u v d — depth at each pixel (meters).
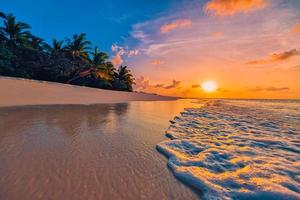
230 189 2.25
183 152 3.62
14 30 26.41
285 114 12.22
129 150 3.73
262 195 2.09
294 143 4.43
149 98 37.50
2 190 2.11
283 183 2.33
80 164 2.93
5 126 5.32
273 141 4.57
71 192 2.14
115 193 2.19
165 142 4.23
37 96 14.46
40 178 2.42
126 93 36.91
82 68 33.22
